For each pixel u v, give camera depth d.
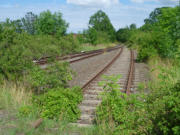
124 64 16.38
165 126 3.62
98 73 11.73
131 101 4.93
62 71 7.74
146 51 16.62
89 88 8.74
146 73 11.97
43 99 5.93
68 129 4.88
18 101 6.34
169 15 13.36
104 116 5.05
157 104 4.29
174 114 3.56
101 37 63.84
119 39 135.38
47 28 34.31
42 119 5.15
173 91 4.05
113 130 4.55
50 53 7.99
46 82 7.20
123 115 4.80
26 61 7.37
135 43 35.19
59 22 35.47
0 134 4.29
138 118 4.29
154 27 16.08
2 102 6.18
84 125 5.16
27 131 4.50
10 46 7.46
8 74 7.12
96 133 4.65
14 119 5.22
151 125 4.00
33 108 5.82
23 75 7.64
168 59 13.23
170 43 13.48
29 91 7.30
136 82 9.66
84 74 12.09
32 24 50.72
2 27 7.62
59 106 5.56
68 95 5.83
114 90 5.41
